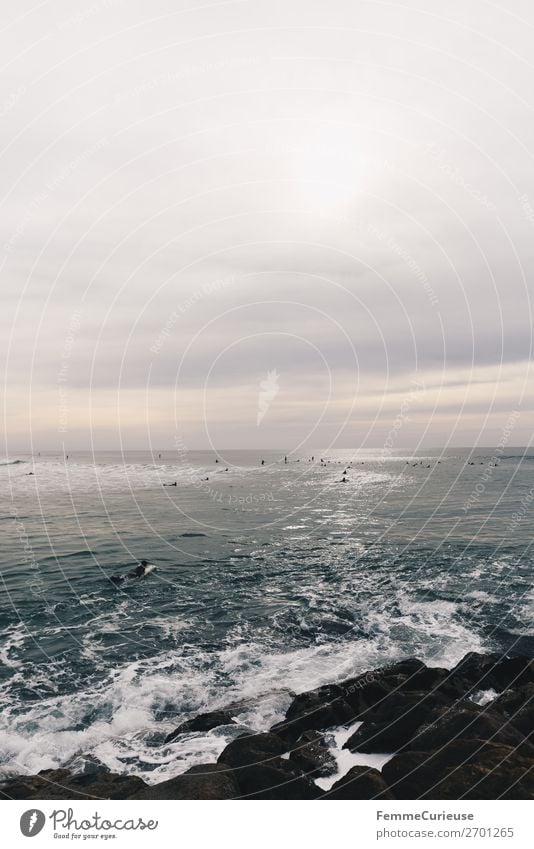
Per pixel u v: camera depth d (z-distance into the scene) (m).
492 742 8.04
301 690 11.59
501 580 19.83
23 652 13.89
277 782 7.65
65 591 18.81
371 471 77.44
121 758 9.32
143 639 14.62
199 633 14.98
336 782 7.79
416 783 7.50
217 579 20.11
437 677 11.27
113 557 23.38
